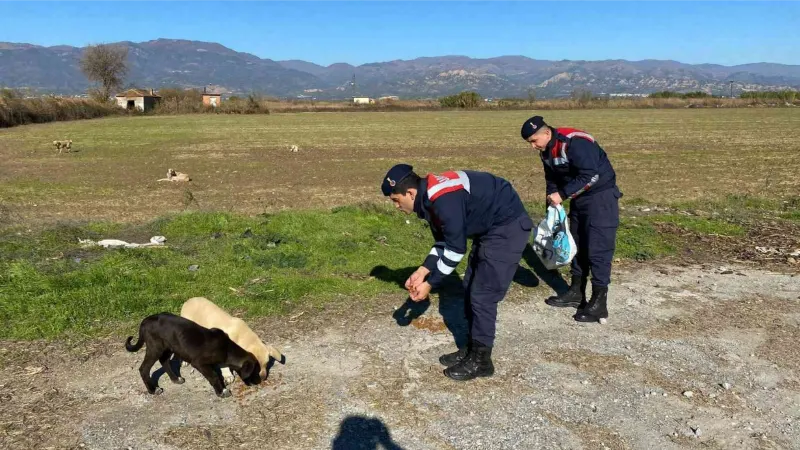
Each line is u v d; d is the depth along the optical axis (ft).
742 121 162.40
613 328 19.31
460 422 13.58
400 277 23.47
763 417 14.08
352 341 17.78
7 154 82.99
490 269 15.11
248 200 46.14
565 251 19.51
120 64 288.10
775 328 19.45
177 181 56.95
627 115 201.46
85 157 79.87
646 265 26.22
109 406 13.94
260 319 19.07
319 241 27.43
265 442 12.64
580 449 12.63
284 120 184.34
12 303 18.88
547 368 16.37
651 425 13.62
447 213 13.96
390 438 12.89
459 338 18.22
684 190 50.83
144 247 26.32
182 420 13.42
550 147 18.86
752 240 30.32
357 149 91.76
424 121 176.04
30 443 12.39
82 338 17.29
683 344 18.11
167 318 14.12
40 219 37.09
